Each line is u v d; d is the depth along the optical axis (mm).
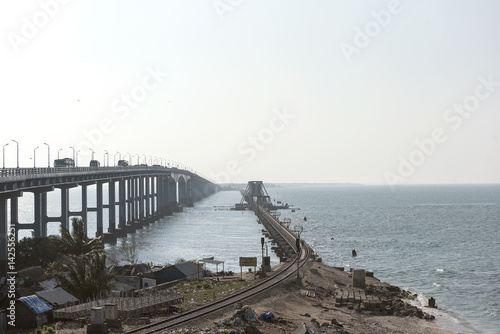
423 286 107938
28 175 107188
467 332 73938
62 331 56312
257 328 60062
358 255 150250
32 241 96438
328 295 88750
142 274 92938
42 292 65875
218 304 70188
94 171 160625
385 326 71000
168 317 62688
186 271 97375
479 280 113875
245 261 96500
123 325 58906
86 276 76188
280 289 85250
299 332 56406
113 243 180625
